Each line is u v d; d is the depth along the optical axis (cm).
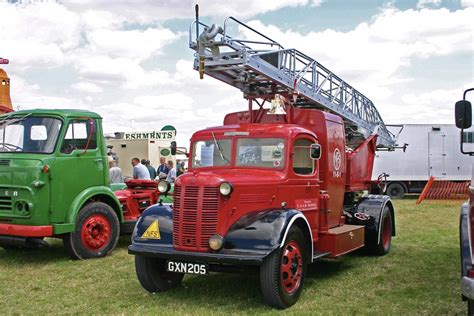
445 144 2141
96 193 861
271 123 699
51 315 549
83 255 840
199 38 692
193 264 565
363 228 793
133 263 809
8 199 802
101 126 891
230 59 705
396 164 2170
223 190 554
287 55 809
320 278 710
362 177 927
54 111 845
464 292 422
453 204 1844
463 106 486
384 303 584
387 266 789
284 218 562
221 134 666
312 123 726
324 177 720
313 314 539
